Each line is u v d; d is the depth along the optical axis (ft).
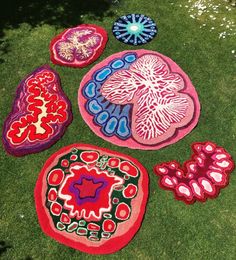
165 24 39.19
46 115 33.73
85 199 29.71
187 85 35.29
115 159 31.48
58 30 39.14
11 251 27.50
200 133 32.68
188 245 27.66
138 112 34.04
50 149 32.09
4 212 29.04
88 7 40.68
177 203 29.35
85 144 32.32
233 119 33.17
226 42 37.68
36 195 29.76
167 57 37.09
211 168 30.83
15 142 32.35
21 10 40.34
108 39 38.55
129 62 37.01
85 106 34.37
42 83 35.58
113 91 35.24
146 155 31.73
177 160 31.37
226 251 27.45
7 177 30.60
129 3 40.83
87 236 28.19
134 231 28.17
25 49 37.78
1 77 35.96
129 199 29.55
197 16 39.55
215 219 28.66
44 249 27.66
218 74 35.76
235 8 39.96
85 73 36.45
